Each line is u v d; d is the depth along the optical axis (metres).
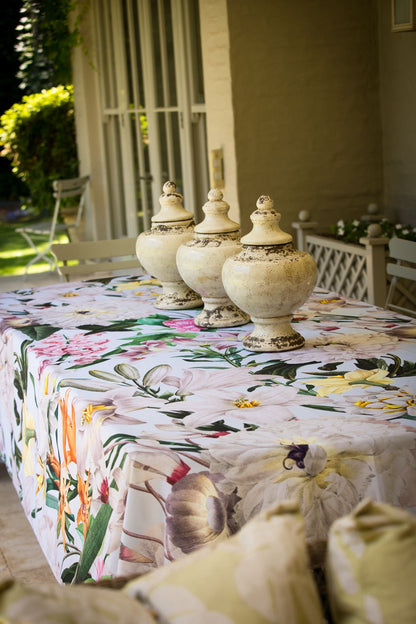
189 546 1.42
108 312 2.69
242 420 1.61
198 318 2.42
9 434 2.53
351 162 5.00
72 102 9.05
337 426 1.55
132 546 1.41
